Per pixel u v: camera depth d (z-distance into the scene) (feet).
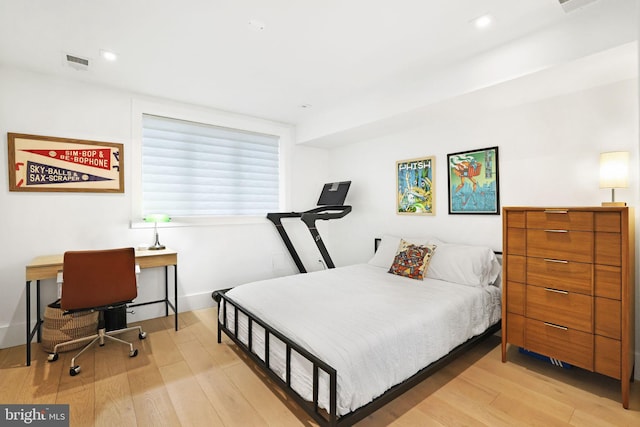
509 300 7.62
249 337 7.22
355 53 7.77
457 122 10.42
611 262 6.07
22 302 8.78
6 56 7.95
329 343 5.36
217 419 5.64
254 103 11.55
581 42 6.06
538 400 6.15
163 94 10.59
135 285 8.25
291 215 13.62
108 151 9.94
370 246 13.66
